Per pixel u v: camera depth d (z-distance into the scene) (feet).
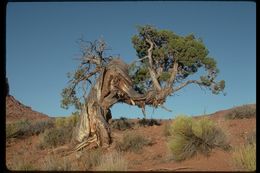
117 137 55.57
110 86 61.21
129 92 63.16
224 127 43.80
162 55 94.94
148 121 78.59
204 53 94.73
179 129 41.32
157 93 66.18
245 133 48.32
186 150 39.55
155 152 47.78
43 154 57.00
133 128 69.31
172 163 39.34
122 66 63.10
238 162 33.63
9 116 132.98
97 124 56.08
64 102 75.66
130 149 51.29
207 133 40.73
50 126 83.25
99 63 67.21
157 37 98.32
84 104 59.00
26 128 78.69
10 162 43.98
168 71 96.99
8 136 71.92
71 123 76.84
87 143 56.39
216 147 40.37
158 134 59.11
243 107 69.72
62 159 45.44
